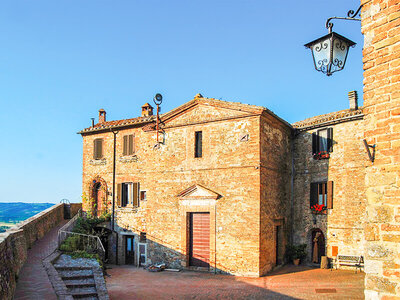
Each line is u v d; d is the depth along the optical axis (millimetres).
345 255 18094
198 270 18531
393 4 5695
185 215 19219
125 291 14961
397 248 5410
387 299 5438
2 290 9070
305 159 20641
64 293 10805
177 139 20062
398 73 5582
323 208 19125
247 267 17078
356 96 20109
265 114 17781
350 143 18500
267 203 17938
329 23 6738
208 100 18922
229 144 18250
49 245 17891
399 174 5461
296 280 15992
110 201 24297
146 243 20672
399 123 5527
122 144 24250
